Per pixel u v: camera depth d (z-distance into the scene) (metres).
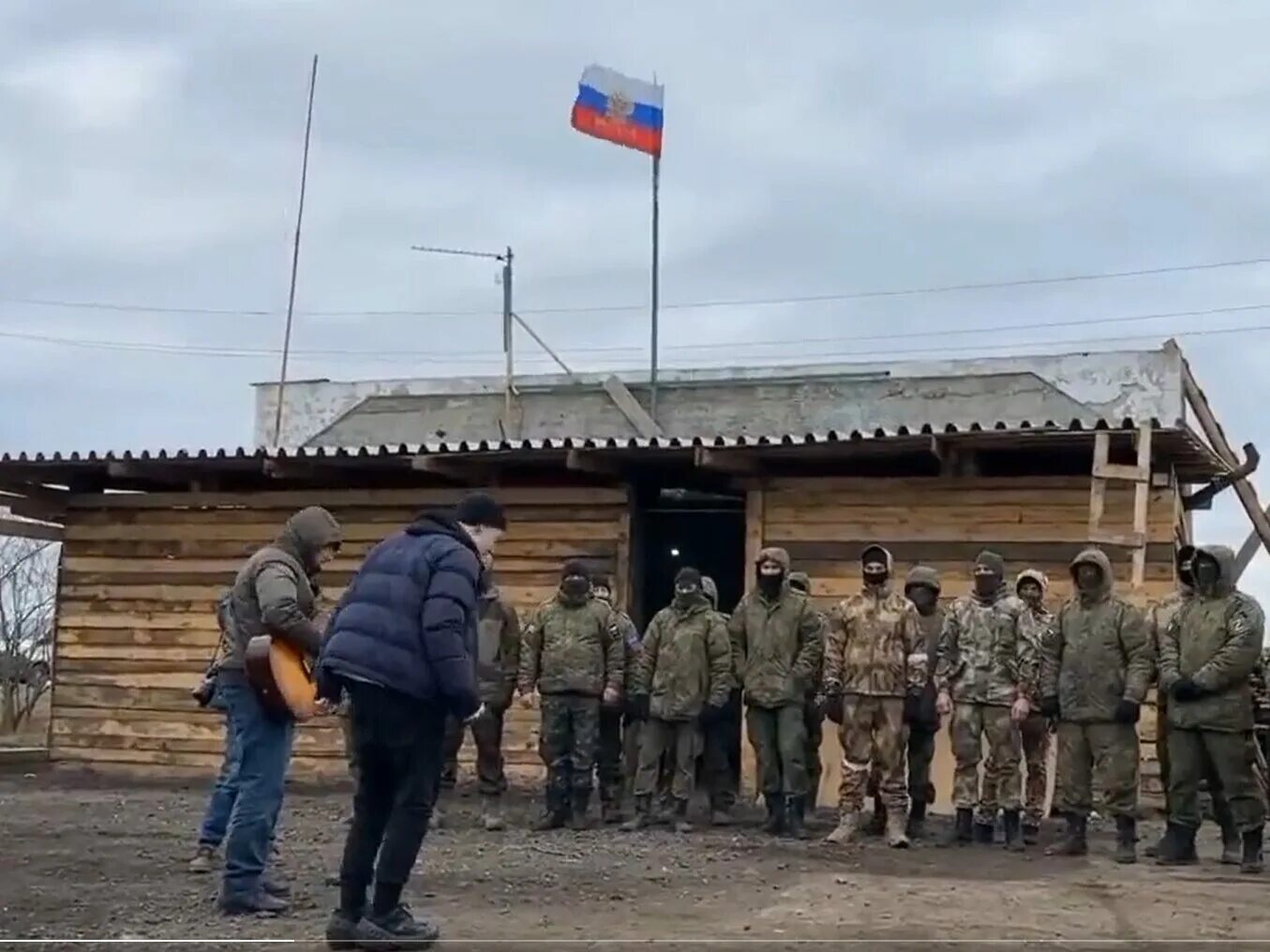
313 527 7.86
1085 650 10.49
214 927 7.36
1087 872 9.74
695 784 12.20
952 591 14.41
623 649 11.88
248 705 7.73
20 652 37.00
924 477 14.67
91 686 16.94
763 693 11.47
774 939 7.14
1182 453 14.18
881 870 9.68
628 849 10.51
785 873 9.45
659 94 25.94
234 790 9.03
